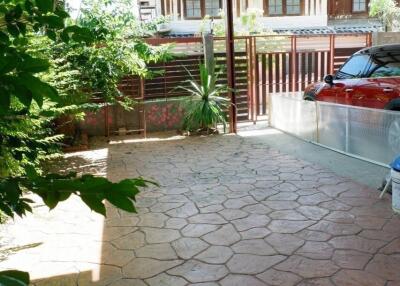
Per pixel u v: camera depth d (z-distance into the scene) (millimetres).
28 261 2947
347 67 6379
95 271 2775
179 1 11023
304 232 3232
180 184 4645
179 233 3322
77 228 3523
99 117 7742
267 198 4043
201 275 2662
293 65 8570
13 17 972
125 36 6590
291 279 2568
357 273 2605
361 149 5273
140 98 7695
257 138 7016
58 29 1103
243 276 2631
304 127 6586
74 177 944
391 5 10727
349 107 5375
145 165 5594
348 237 3113
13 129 2107
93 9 5992
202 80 7457
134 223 3574
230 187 4449
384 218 3438
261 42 8312
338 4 11578
